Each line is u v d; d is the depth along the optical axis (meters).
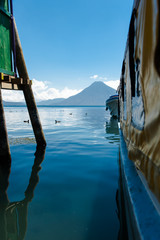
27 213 2.95
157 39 1.47
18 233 2.47
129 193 2.48
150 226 1.75
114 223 2.68
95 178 4.40
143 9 1.96
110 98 24.75
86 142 8.75
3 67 5.78
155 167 1.71
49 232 2.51
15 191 3.74
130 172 3.24
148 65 1.83
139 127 2.43
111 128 14.34
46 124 17.84
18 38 6.95
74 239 2.37
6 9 6.01
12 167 5.23
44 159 5.99
